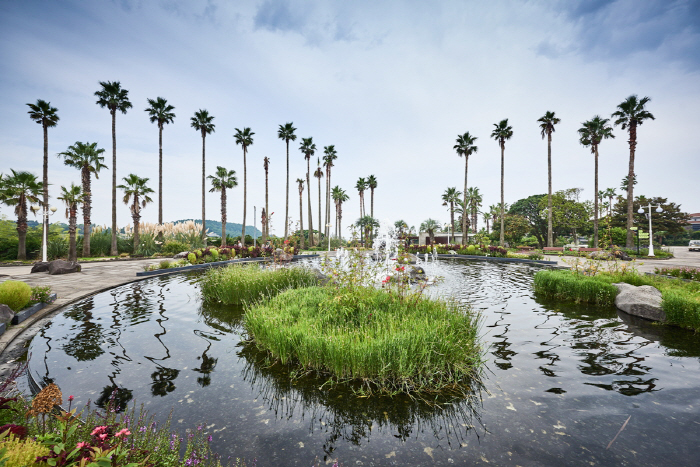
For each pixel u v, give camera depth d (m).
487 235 54.25
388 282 6.16
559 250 32.09
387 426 2.85
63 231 26.11
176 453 2.14
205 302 8.12
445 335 4.23
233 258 22.27
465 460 2.37
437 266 18.39
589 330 5.73
